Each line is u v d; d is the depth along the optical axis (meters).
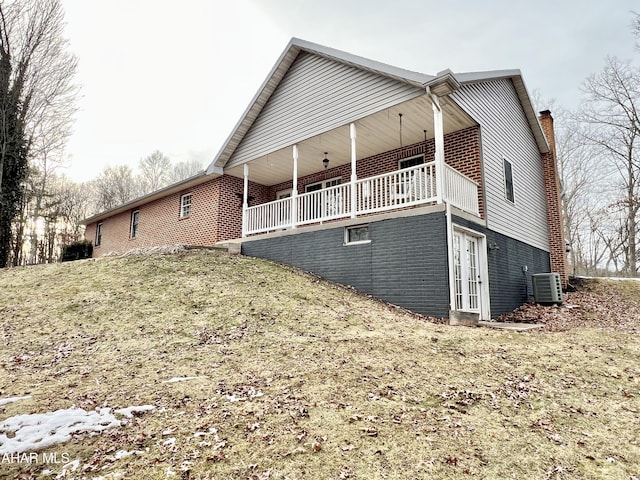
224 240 13.96
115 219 20.20
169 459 2.83
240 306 7.33
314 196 11.11
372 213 10.00
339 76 10.50
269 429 3.26
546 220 14.60
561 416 3.60
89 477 2.62
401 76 8.62
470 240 9.29
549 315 9.98
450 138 10.44
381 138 11.16
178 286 8.35
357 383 4.23
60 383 4.32
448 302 7.63
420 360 5.02
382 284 8.71
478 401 3.87
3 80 16.55
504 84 11.89
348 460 2.82
